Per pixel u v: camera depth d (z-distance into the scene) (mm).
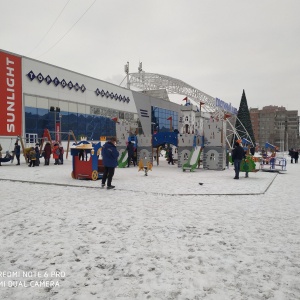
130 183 11477
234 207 7207
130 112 55688
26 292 2986
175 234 4988
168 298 2871
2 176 13695
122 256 3980
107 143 9930
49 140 24828
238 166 13484
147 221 5816
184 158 20203
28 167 19172
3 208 6945
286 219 6059
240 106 61062
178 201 7910
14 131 32000
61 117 39000
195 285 3148
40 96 35500
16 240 4637
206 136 19469
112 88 50094
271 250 4246
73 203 7562
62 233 5016
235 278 3324
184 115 22453
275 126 155375
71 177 13266
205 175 15211
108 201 7844
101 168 13500
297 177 15281
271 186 11352
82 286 3119
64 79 39312
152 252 4137
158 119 66562
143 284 3168
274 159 20250
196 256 3992
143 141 22094
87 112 44156
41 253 4086
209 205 7422
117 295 2928
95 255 4016
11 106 31672
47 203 7551
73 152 12688
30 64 34094
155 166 22281
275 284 3182
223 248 4316
